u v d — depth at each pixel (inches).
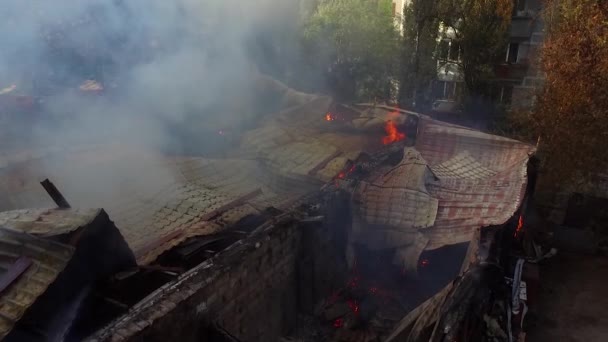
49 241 140.0
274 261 209.2
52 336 136.9
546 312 283.0
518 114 435.5
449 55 621.0
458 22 593.0
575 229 376.2
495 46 554.6
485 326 201.8
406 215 257.0
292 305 233.5
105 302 153.3
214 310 169.2
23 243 142.1
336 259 264.1
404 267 252.2
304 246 232.2
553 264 335.3
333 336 230.8
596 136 362.3
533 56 546.9
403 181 271.3
